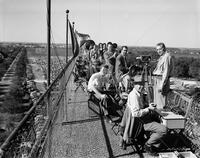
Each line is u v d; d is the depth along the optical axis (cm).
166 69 641
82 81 1133
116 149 570
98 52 1146
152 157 538
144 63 695
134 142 577
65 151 548
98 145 584
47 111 473
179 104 662
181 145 568
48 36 637
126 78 739
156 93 668
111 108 719
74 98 954
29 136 331
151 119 562
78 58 1427
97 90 735
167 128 530
